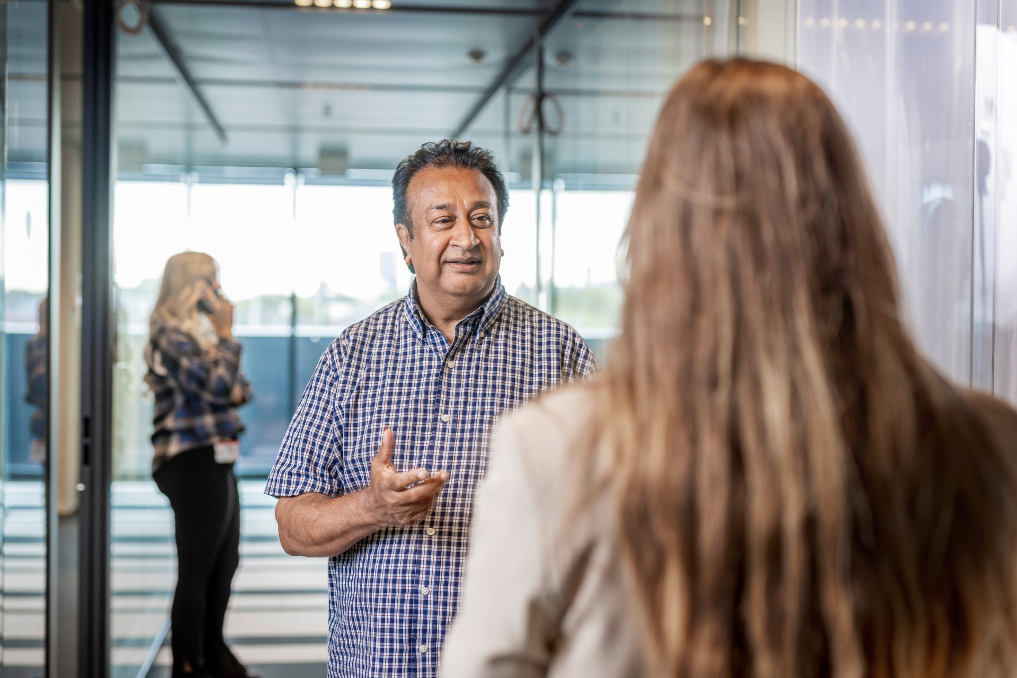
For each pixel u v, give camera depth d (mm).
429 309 1423
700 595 527
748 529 523
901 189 1546
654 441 534
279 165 6898
